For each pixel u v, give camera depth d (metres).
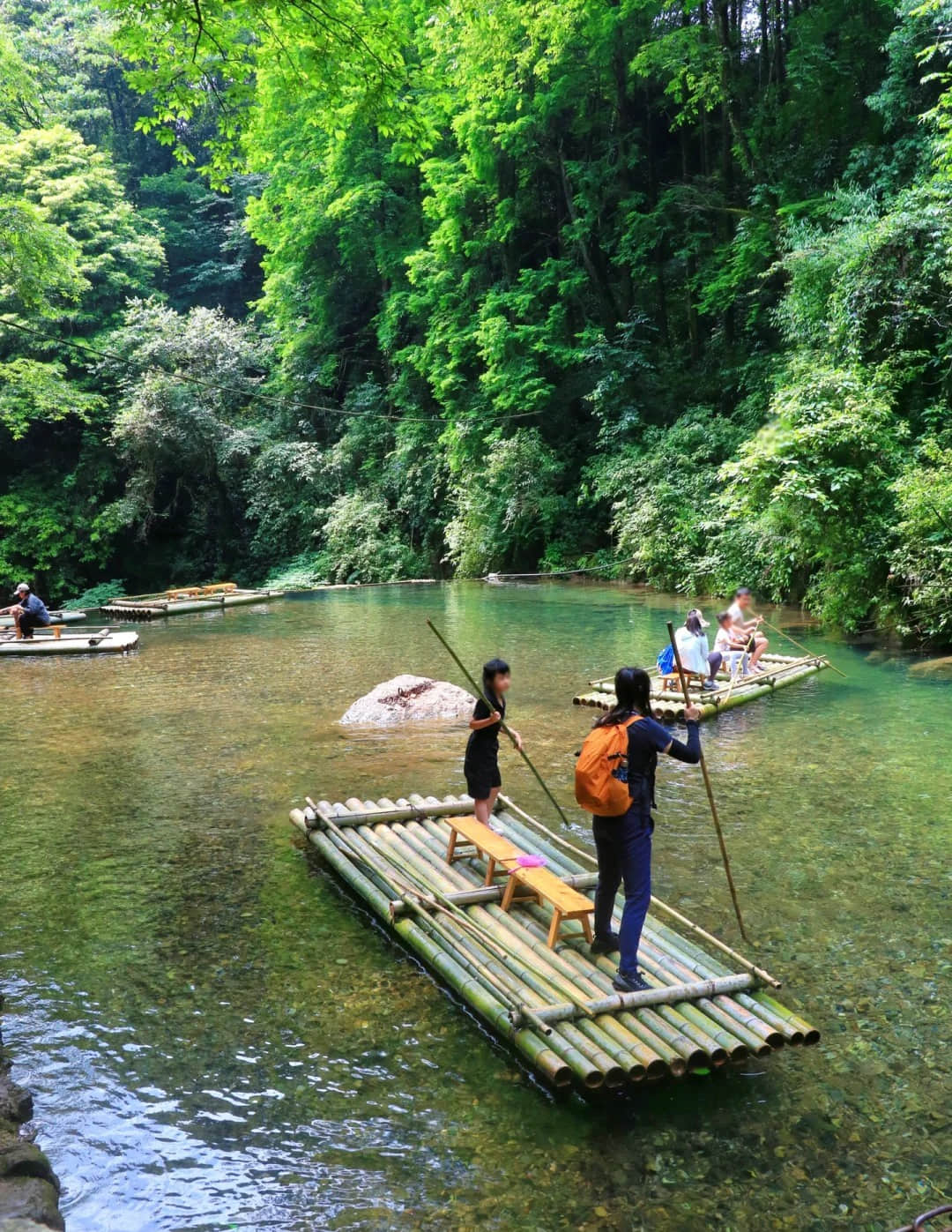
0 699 11.72
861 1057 3.76
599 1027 3.79
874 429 13.69
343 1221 2.91
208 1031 4.01
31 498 33.72
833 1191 3.01
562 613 19.00
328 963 4.63
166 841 6.43
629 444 24.36
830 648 13.98
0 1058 3.75
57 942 4.89
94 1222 2.92
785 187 21.00
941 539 12.73
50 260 24.08
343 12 6.76
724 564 19.70
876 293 15.27
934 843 6.06
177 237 41.44
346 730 9.64
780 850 5.99
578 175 26.31
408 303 30.03
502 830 6.21
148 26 6.82
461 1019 4.11
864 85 20.27
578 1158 3.19
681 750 4.22
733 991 4.11
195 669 13.70
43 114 37.94
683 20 25.38
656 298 27.30
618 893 5.30
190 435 31.53
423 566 30.61
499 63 25.64
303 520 32.94
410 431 30.66
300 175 31.81
